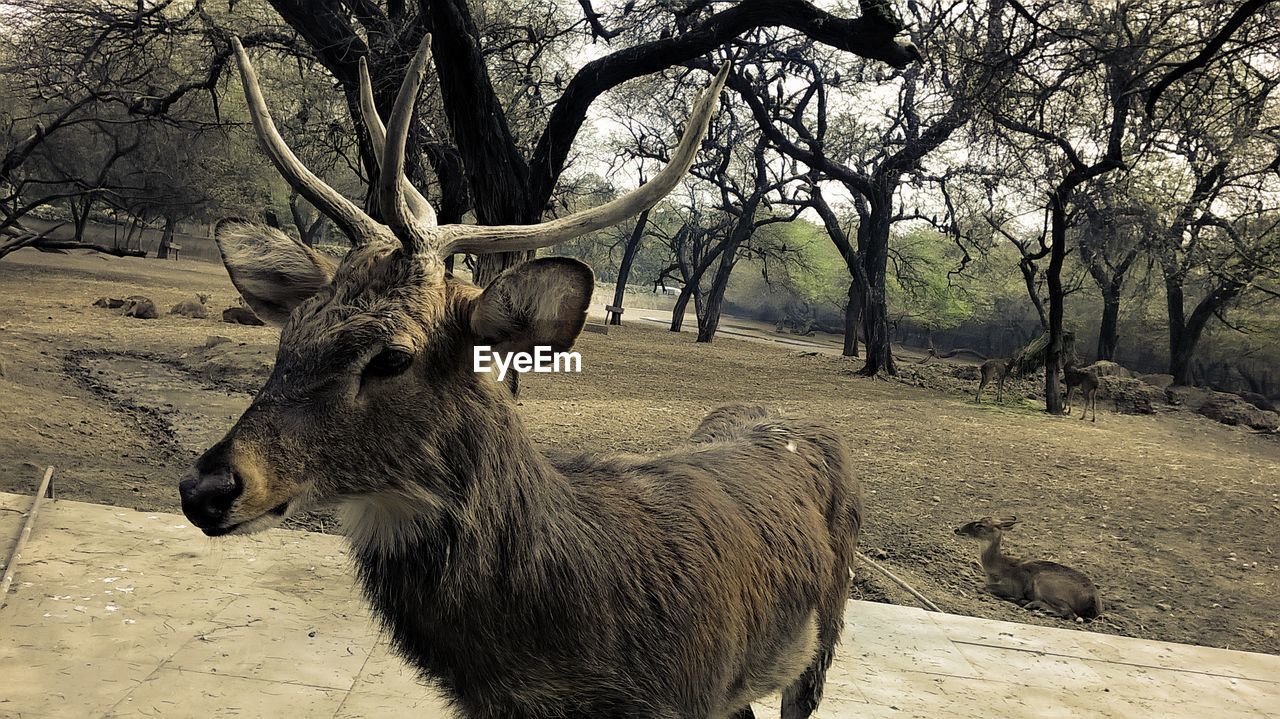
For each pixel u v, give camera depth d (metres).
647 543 2.48
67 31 14.00
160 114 16.17
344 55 11.14
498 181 9.16
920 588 6.90
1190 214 23.11
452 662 2.28
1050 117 16.11
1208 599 7.20
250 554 5.11
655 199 2.53
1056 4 11.91
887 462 11.84
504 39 12.60
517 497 2.25
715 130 29.75
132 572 4.69
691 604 2.48
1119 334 39.91
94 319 18.86
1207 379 37.88
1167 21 11.84
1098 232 20.38
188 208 28.12
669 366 22.75
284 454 1.97
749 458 3.19
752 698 2.90
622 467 2.81
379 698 3.61
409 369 2.09
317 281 2.38
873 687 4.27
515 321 2.18
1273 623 6.68
